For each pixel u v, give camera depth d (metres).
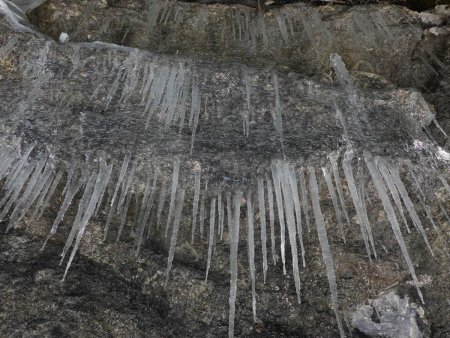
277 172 1.31
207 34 1.74
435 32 1.78
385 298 1.39
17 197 1.38
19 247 1.31
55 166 1.32
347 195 1.40
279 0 1.89
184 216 1.41
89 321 1.22
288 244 1.42
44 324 1.19
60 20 1.67
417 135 1.41
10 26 1.45
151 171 1.33
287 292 1.37
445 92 1.62
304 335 1.34
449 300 1.40
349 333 1.36
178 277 1.35
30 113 1.35
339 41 1.73
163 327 1.27
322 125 1.39
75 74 1.42
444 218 1.41
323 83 1.47
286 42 1.73
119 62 1.45
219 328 1.30
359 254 1.40
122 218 1.35
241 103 1.42
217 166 1.32
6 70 1.42
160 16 1.76
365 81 1.56
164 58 1.47
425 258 1.41
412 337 1.37
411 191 1.40
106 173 1.32
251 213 1.31
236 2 1.88
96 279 1.30
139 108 1.40
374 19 1.76
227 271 1.39
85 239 1.36
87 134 1.33
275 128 1.39
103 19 1.69
